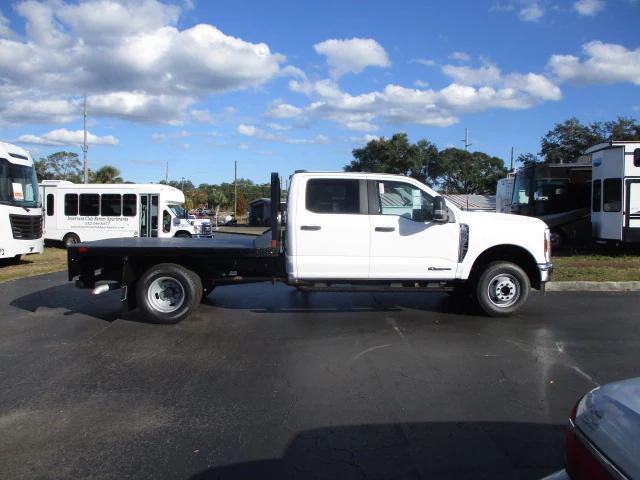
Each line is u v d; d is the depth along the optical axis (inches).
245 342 262.7
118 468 139.6
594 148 665.0
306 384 202.5
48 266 591.8
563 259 591.5
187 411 177.0
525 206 777.6
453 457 144.6
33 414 175.0
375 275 309.1
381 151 2078.0
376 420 169.0
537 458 143.8
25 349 250.8
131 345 257.9
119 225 858.8
